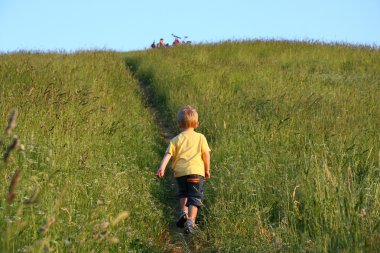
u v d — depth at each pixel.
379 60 20.83
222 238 5.19
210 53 21.84
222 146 8.14
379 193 5.01
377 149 7.31
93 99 10.56
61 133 7.40
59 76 12.77
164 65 18.09
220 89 13.32
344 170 6.12
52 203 4.40
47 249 3.38
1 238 3.50
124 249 4.66
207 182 6.98
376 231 4.11
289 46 23.22
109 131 8.57
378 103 11.37
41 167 5.72
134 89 14.94
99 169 6.34
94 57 19.64
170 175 8.16
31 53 21.62
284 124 8.90
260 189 6.11
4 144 5.82
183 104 11.84
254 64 18.80
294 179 6.06
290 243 4.48
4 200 4.21
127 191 5.86
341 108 10.33
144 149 8.76
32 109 8.08
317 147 7.20
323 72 17.86
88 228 4.21
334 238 4.21
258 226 5.12
